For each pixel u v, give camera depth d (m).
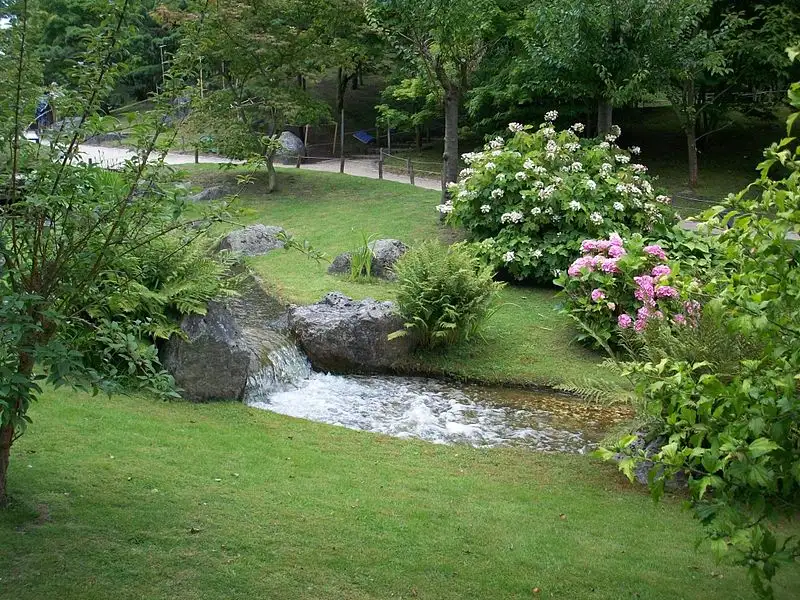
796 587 4.30
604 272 9.32
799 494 2.87
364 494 5.14
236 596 3.59
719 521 2.56
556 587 4.04
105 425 5.71
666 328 6.56
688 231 11.98
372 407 7.90
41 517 4.05
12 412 3.36
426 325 9.05
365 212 17.20
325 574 3.90
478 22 15.10
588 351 9.48
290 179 21.39
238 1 18.95
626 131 25.86
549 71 16.55
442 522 4.77
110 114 3.79
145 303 6.68
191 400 7.02
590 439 7.22
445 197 15.74
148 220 3.82
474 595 3.88
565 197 11.97
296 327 9.18
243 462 5.48
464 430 7.34
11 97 3.42
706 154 23.38
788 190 2.65
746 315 2.62
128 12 3.60
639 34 14.85
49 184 3.53
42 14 3.48
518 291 11.88
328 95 35.88
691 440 3.05
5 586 3.41
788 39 18.17
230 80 20.17
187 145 4.66
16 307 3.20
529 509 5.25
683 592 4.10
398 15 15.36
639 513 5.37
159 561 3.79
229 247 13.67
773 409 2.58
